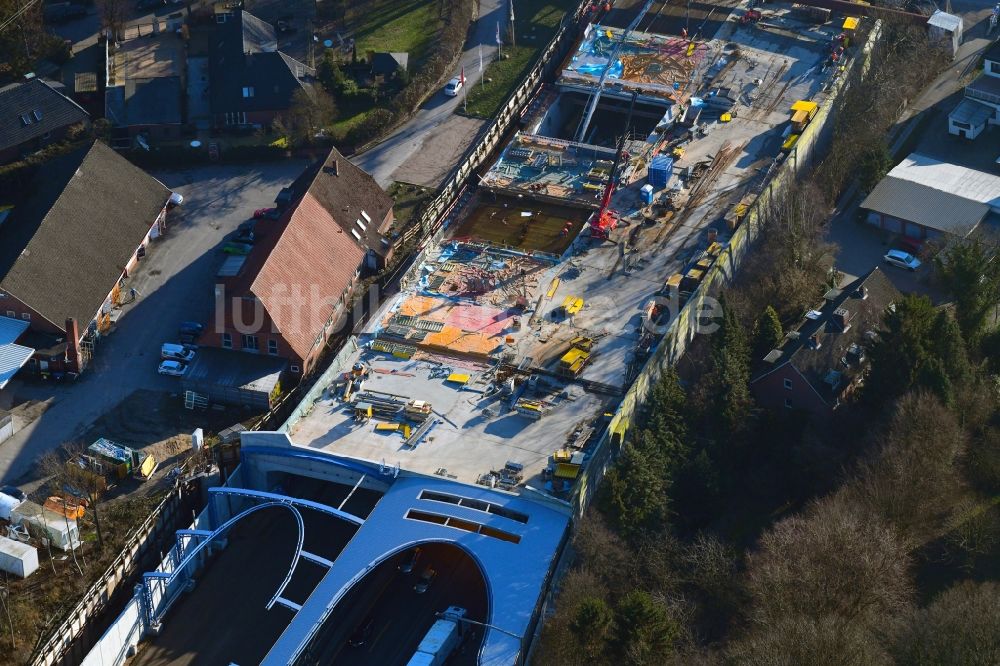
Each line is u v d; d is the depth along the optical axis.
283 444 130.62
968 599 111.00
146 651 119.56
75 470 127.31
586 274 154.25
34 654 115.94
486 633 112.38
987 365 144.12
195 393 141.38
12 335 143.00
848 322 142.25
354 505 132.75
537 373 140.12
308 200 155.12
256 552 129.00
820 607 112.69
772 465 134.12
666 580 119.38
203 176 175.88
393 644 118.62
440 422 134.50
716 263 150.75
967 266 146.38
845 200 173.25
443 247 160.12
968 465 131.12
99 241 153.75
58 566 124.12
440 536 120.88
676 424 131.88
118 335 150.62
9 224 154.75
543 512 122.88
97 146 162.00
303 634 113.00
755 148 174.75
